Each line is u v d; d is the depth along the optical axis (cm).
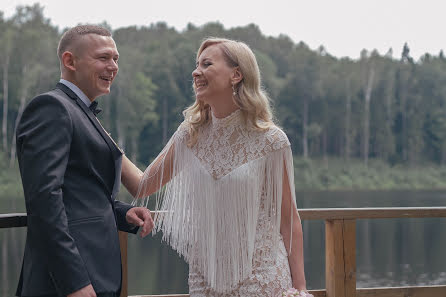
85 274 169
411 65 7538
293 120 6888
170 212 217
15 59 5306
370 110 7206
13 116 5219
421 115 7344
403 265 1912
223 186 203
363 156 7088
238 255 201
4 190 4384
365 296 286
